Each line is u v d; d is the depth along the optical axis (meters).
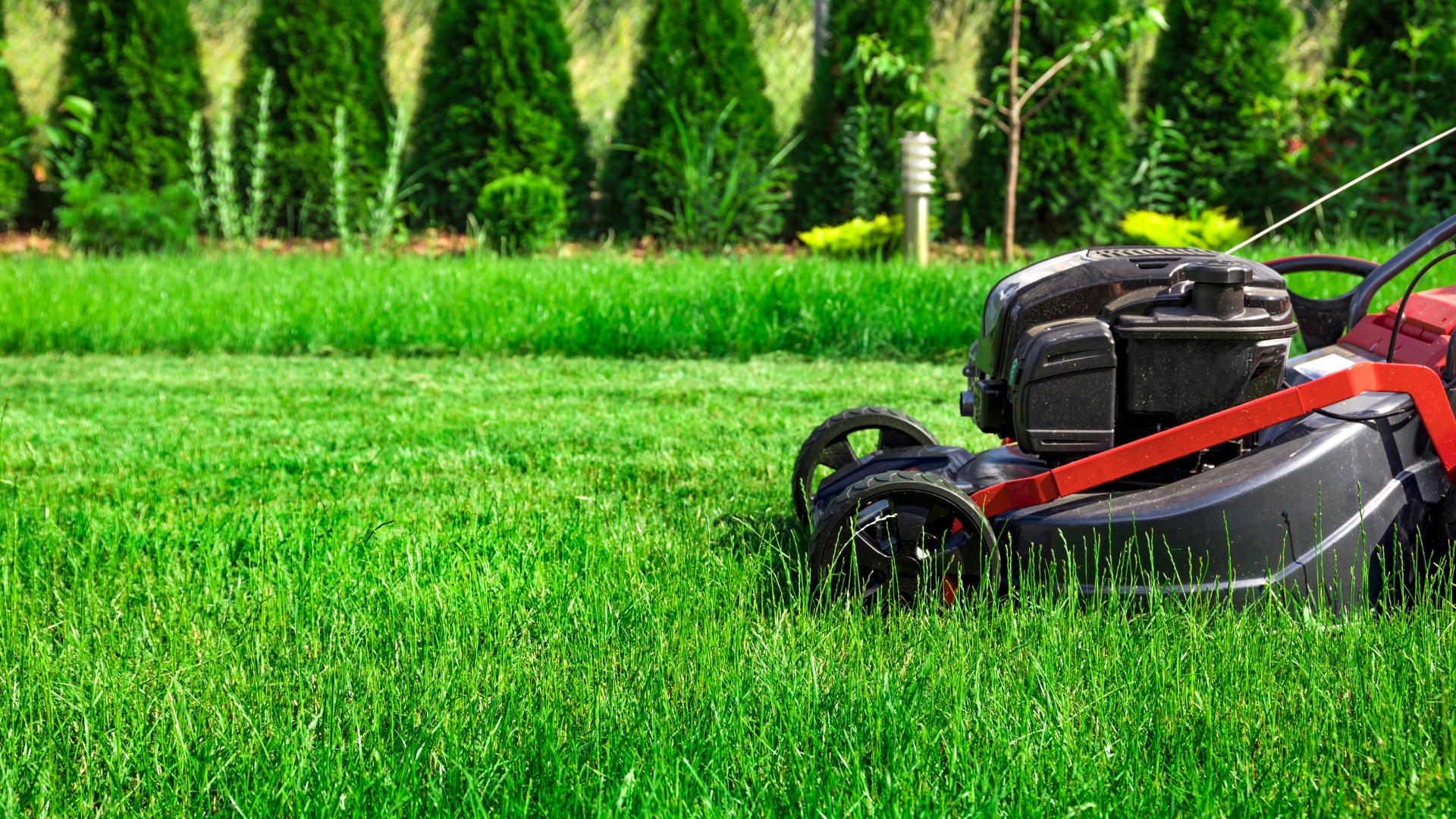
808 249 9.90
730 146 9.93
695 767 1.97
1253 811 1.85
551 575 2.88
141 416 5.01
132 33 9.99
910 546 2.63
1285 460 2.62
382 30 10.48
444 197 10.42
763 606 2.81
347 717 2.16
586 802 1.89
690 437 4.58
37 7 10.55
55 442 4.52
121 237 9.50
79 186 9.51
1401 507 2.66
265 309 6.97
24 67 10.62
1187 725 2.08
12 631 2.54
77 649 2.46
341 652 2.42
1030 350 2.60
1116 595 2.60
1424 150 9.01
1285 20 9.41
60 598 2.81
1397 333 2.82
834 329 6.64
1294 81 9.75
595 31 10.70
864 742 2.06
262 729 2.15
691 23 9.85
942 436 4.52
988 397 2.79
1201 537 2.59
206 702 2.24
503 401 5.33
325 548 3.09
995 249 9.49
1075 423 2.61
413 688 2.25
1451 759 1.98
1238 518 2.59
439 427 4.79
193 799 1.98
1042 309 2.64
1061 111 9.32
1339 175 9.04
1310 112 9.37
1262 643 2.39
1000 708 2.13
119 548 3.17
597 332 6.65
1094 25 8.94
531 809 1.91
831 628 2.51
